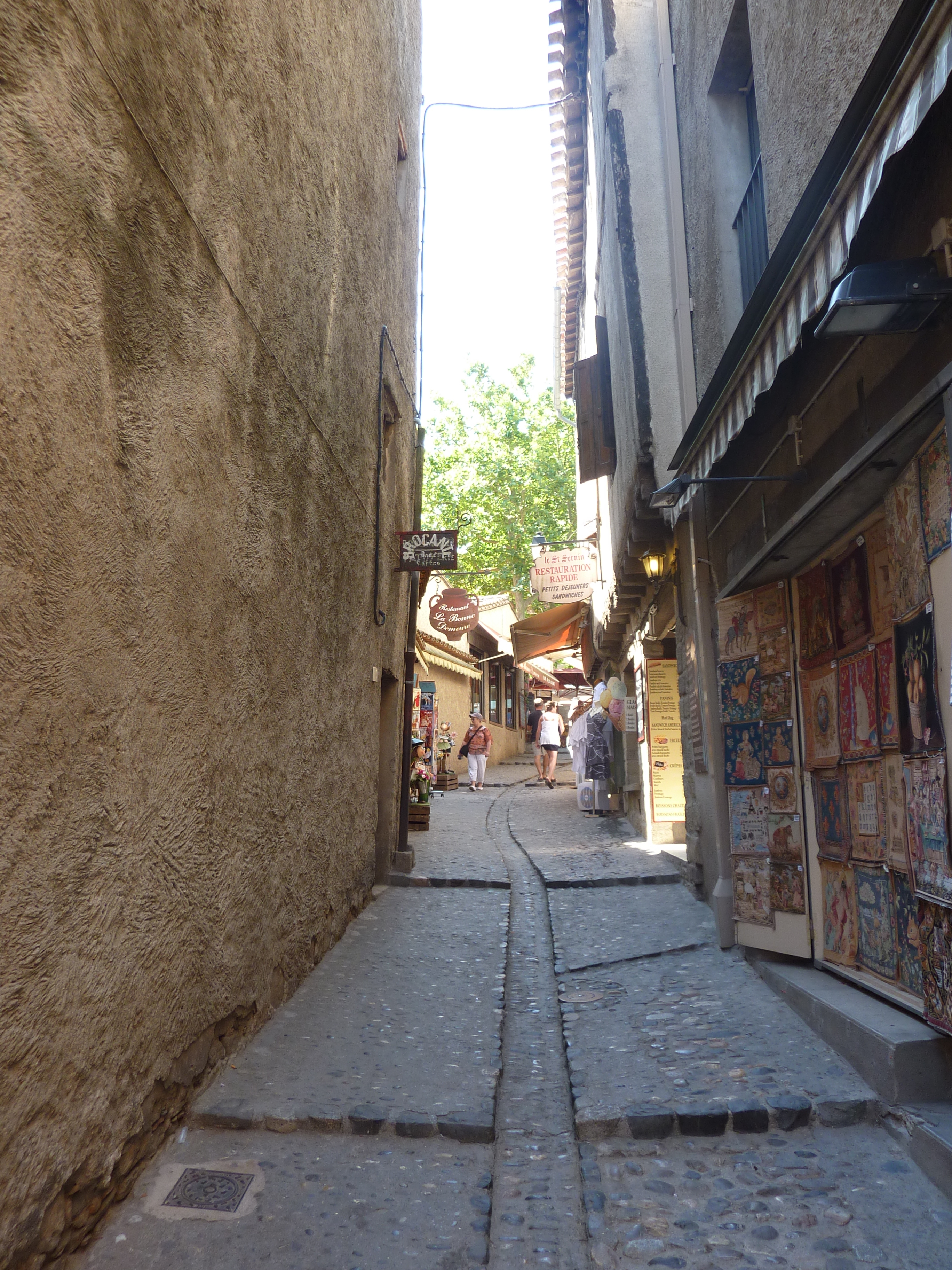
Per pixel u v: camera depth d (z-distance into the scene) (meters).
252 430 4.45
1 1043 2.39
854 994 4.65
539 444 31.64
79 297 2.77
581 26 11.02
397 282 8.97
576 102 12.45
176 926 3.57
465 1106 3.99
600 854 10.74
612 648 16.03
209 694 3.90
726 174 6.37
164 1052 3.48
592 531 18.20
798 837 5.44
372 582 7.80
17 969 2.46
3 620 2.38
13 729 2.43
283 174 4.94
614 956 6.43
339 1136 3.75
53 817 2.63
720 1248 3.02
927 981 3.66
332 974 5.73
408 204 9.67
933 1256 2.94
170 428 3.46
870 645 4.54
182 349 3.57
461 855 10.59
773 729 5.70
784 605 5.61
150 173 3.28
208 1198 3.22
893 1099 3.76
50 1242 2.67
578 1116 3.85
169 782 3.48
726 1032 4.76
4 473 2.38
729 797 6.16
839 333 3.15
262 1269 2.88
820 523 4.66
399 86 8.87
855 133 2.82
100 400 2.90
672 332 7.65
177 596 3.54
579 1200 3.37
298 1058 4.39
